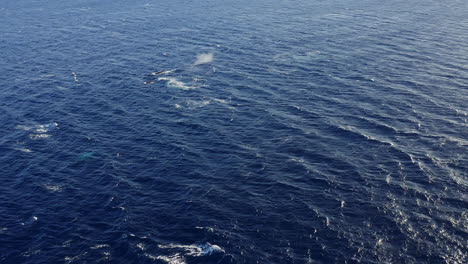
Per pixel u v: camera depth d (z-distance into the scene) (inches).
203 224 2630.4
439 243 2377.0
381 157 3134.8
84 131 3772.1
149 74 4862.2
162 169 3189.0
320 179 2955.2
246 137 3523.6
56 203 2891.2
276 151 3307.1
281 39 5807.1
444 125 3479.3
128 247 2493.8
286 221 2613.2
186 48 5669.3
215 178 3048.7
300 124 3649.1
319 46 5457.7
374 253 2345.0
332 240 2450.8
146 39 6151.6
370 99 3983.8
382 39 5605.3
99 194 2955.2
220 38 5994.1
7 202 2915.8
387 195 2763.3
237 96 4217.5
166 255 2425.0
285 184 2933.1
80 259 2438.5
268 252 2401.6
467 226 2474.2
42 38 6432.1
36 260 2445.9
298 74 4640.8
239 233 2546.8
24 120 4005.9
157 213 2748.5
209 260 2377.0
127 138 3631.9
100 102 4286.4
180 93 4365.2
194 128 3705.7
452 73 4424.2
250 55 5275.6
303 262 2324.1
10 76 5007.4
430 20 6387.8
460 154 3097.9
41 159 3393.2
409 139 3321.9
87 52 5728.3
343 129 3513.8
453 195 2716.5
